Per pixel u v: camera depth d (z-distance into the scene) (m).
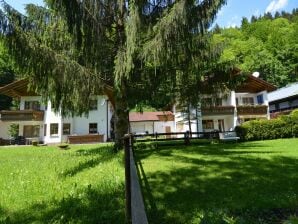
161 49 11.55
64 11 12.00
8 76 52.59
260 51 64.31
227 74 14.91
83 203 5.84
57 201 6.05
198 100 15.39
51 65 11.75
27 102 36.00
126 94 14.40
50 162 12.02
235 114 34.22
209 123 35.84
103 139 33.78
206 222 2.66
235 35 72.81
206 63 14.66
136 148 16.69
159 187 7.01
